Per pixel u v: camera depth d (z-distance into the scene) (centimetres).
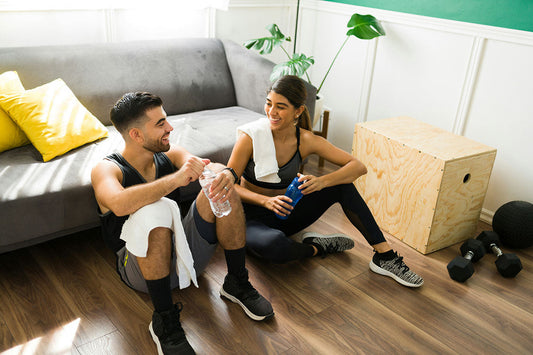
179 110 269
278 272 198
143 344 156
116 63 249
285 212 177
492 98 240
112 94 245
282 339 161
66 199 181
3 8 231
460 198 214
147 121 150
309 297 183
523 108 229
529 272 210
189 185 217
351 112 316
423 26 259
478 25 235
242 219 161
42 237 185
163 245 146
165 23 290
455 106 256
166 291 151
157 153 168
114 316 168
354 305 181
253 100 277
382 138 226
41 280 185
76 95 235
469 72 245
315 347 159
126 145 159
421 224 215
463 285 197
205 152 220
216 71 282
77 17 257
